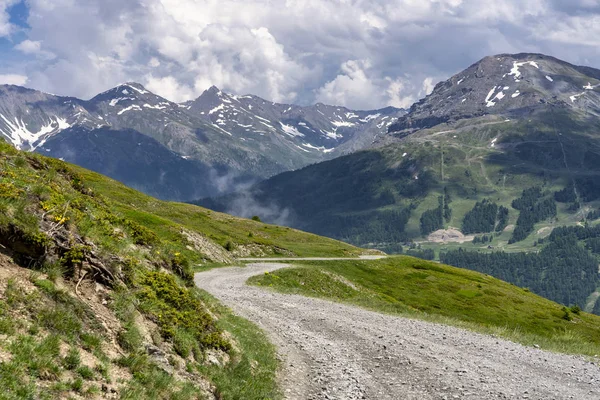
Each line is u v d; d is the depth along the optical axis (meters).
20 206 13.52
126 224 20.89
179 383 13.42
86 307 12.91
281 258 105.25
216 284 53.75
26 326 10.84
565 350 31.28
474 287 113.56
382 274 110.81
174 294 17.83
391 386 19.92
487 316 91.94
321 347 26.66
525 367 24.17
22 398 8.91
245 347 21.73
